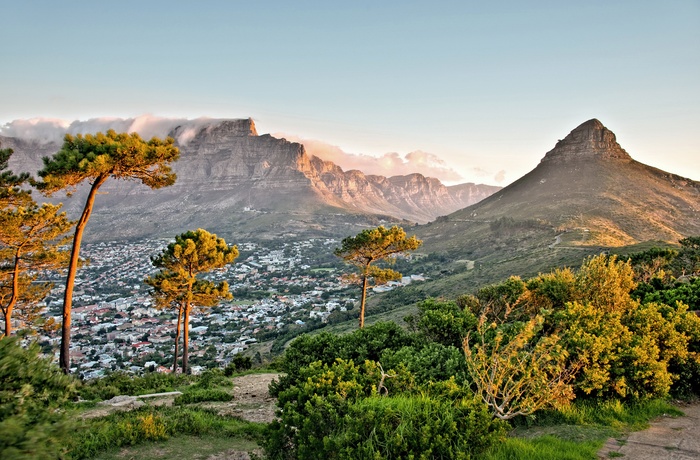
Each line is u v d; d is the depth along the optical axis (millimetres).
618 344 7754
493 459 4871
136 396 12438
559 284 11500
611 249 72562
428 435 4645
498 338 6598
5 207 16312
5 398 3604
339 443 4738
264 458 5984
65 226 19656
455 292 64688
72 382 4305
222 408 10586
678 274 34781
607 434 5965
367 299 80188
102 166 13961
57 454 3840
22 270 20172
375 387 6422
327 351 10422
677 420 6715
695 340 8820
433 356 8273
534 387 6262
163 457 6613
